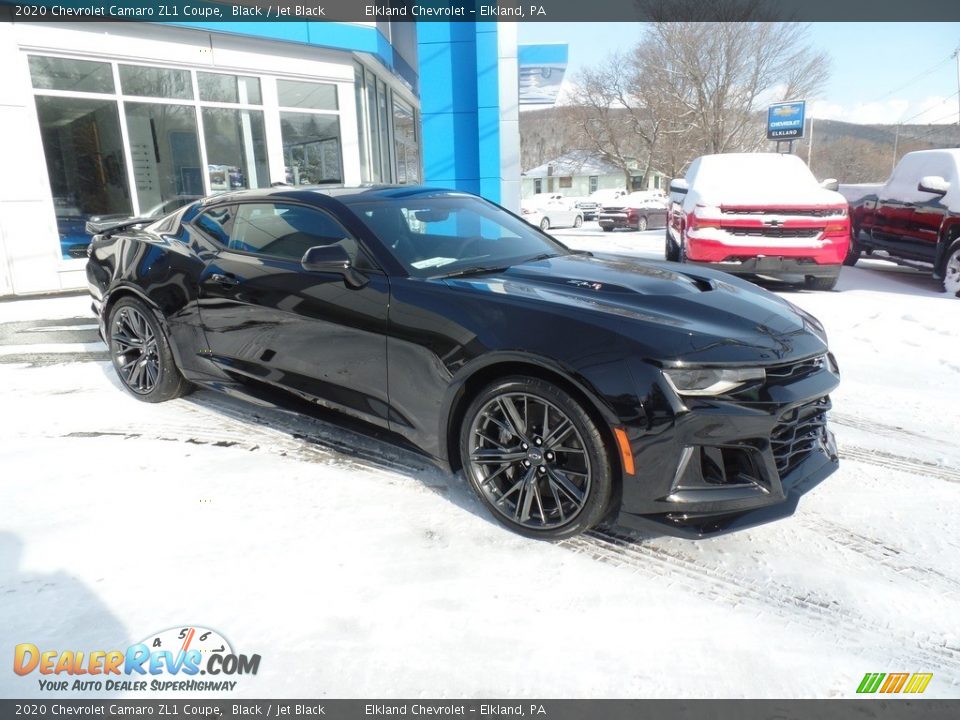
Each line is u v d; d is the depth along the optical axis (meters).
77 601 2.25
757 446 2.42
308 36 11.02
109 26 8.91
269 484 3.13
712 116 39.00
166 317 3.92
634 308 2.64
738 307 2.79
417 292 2.89
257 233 3.63
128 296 4.16
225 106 10.47
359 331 3.02
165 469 3.29
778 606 2.29
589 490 2.48
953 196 8.42
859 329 6.38
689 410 2.32
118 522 2.77
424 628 2.14
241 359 3.58
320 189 3.63
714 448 2.39
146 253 4.07
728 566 2.52
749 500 2.40
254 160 11.00
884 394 4.57
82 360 5.29
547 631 2.14
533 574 2.45
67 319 6.95
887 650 2.08
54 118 8.60
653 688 1.91
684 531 2.35
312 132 11.80
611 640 2.10
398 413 2.97
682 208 9.33
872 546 2.66
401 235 3.25
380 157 15.34
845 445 3.70
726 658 2.03
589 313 2.55
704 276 3.23
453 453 2.90
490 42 10.34
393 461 3.40
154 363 4.16
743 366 2.39
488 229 3.65
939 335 6.11
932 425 4.00
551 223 27.08
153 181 9.73
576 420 2.45
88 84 8.88
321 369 3.21
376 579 2.40
